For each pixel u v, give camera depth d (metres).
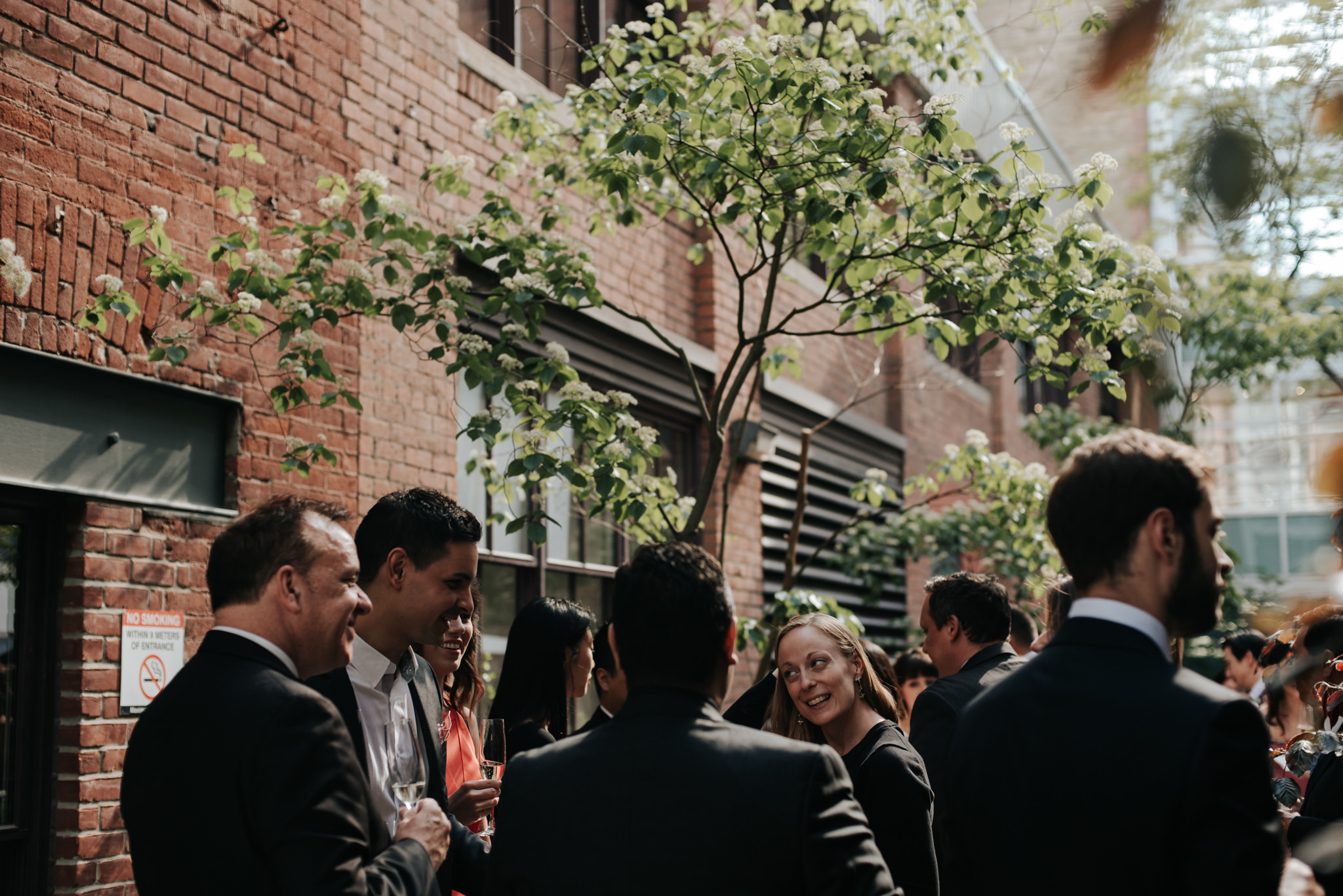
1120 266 3.86
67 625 3.75
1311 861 0.78
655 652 1.93
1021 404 14.30
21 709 3.65
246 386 4.39
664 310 7.26
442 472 5.38
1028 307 4.21
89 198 3.81
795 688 3.16
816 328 9.35
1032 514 6.10
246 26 4.49
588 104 4.93
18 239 3.55
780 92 3.88
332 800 1.76
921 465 11.23
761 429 7.82
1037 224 3.98
